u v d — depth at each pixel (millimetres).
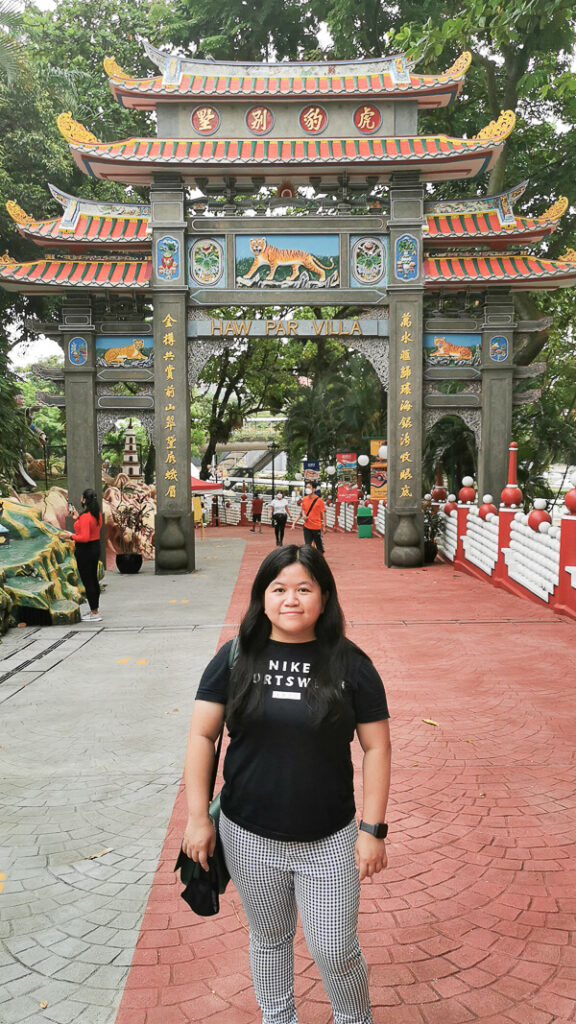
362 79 14602
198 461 65500
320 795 1993
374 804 2027
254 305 14906
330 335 15031
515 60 19953
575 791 4363
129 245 15016
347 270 14844
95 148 13938
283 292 14859
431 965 2820
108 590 12938
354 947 2080
